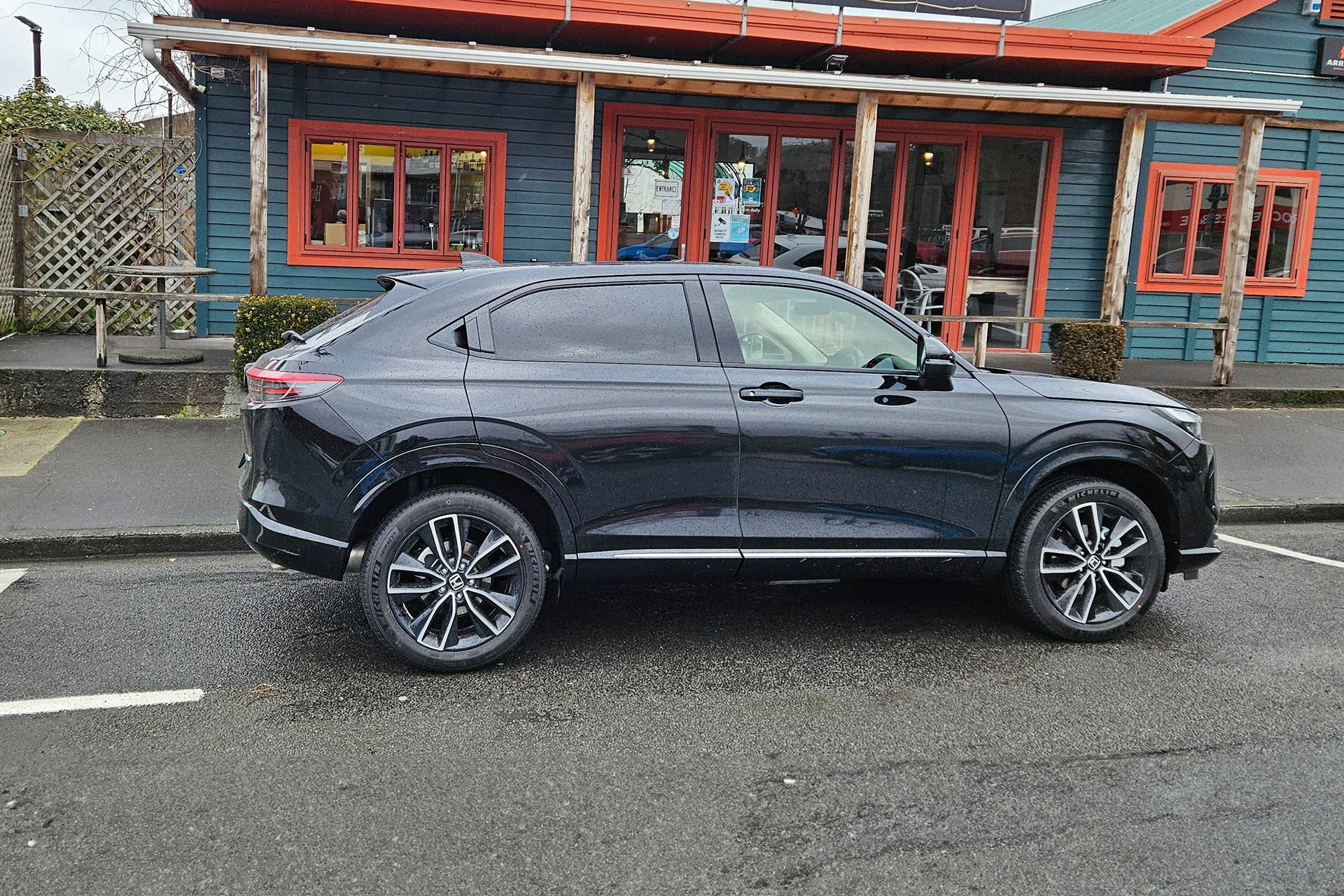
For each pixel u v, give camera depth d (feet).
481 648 15.06
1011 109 38.68
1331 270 45.65
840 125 40.86
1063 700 14.55
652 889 9.95
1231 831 11.13
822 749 12.97
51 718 13.39
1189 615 18.33
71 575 19.40
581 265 15.85
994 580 17.61
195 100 36.78
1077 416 16.35
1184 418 16.94
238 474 24.75
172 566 20.10
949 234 42.39
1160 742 13.25
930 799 11.76
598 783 12.01
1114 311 36.47
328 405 14.44
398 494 15.15
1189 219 43.80
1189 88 42.73
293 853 10.45
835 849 10.69
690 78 32.17
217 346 35.78
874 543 15.93
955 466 15.98
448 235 39.32
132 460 25.64
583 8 32.91
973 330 43.24
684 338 15.62
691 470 15.26
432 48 30.30
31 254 38.58
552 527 15.66
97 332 30.04
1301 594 19.57
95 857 10.32
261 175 30.68
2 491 22.91
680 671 15.42
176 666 15.17
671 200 40.42
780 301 16.07
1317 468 29.09
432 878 10.06
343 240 38.63
